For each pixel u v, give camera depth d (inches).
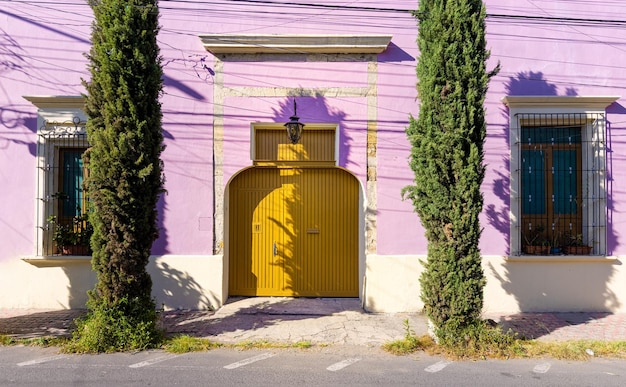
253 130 272.8
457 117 203.9
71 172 279.7
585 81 275.0
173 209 267.4
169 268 265.0
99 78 203.9
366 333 227.0
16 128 267.9
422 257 266.7
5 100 268.4
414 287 265.0
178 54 270.4
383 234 267.6
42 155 266.7
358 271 286.7
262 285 286.7
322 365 184.1
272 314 255.6
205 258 265.6
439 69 206.7
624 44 275.6
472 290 201.3
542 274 265.7
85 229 271.4
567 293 264.8
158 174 211.8
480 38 209.6
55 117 267.1
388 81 271.7
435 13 210.1
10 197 266.2
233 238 286.4
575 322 244.8
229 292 285.6
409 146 270.8
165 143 268.1
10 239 265.4
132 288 206.7
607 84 275.0
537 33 275.1
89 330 199.3
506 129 271.6
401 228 268.2
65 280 265.7
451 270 201.9
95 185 202.1
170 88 269.6
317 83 271.3
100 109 206.7
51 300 265.1
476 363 187.3
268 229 287.3
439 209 205.0
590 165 272.4
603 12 277.4
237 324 238.5
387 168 269.9
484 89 210.2
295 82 271.0
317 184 288.0
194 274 265.3
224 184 269.1
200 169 269.0
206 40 264.2
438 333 203.8
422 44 217.2
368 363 187.0
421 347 203.9
